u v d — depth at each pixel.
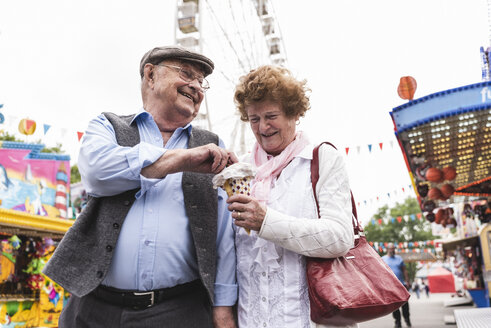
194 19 14.51
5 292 9.89
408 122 6.53
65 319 2.10
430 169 8.40
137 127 2.27
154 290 2.01
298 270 1.99
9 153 9.67
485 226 17.03
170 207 2.11
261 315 1.98
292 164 2.14
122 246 1.99
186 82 2.25
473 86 6.00
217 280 2.16
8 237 10.23
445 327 10.85
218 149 2.01
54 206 10.73
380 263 2.02
